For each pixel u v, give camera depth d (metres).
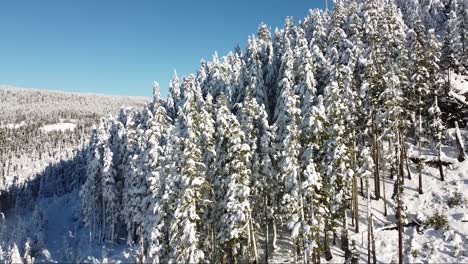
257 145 39.91
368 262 32.62
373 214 40.09
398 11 74.62
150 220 39.78
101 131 72.88
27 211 102.44
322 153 35.81
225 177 35.91
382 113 40.56
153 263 36.66
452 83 55.75
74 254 57.00
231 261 38.16
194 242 32.34
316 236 32.97
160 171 40.53
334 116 34.50
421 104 46.03
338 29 54.84
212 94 63.72
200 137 38.69
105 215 64.50
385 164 44.34
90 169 66.94
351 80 41.78
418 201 40.66
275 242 39.69
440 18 76.44
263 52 68.75
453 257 32.75
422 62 45.59
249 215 34.06
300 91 43.50
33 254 58.50
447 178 42.75
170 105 68.94
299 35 59.59
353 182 37.25
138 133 58.03
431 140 49.34
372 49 45.06
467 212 37.09
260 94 51.53
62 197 105.06
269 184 38.69
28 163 162.12
